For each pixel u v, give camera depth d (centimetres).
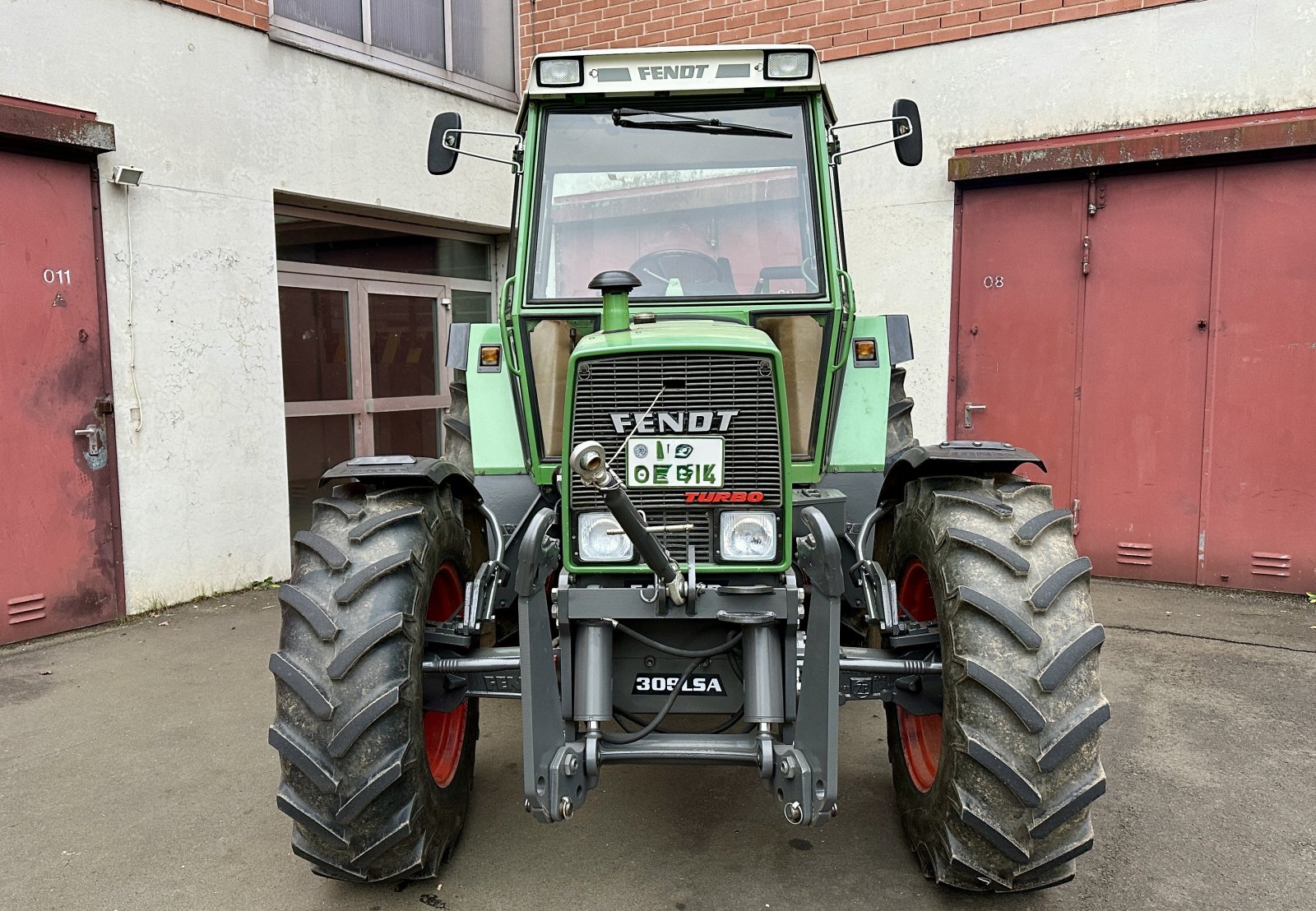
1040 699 221
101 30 488
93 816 305
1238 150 525
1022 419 611
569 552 237
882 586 270
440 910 253
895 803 310
